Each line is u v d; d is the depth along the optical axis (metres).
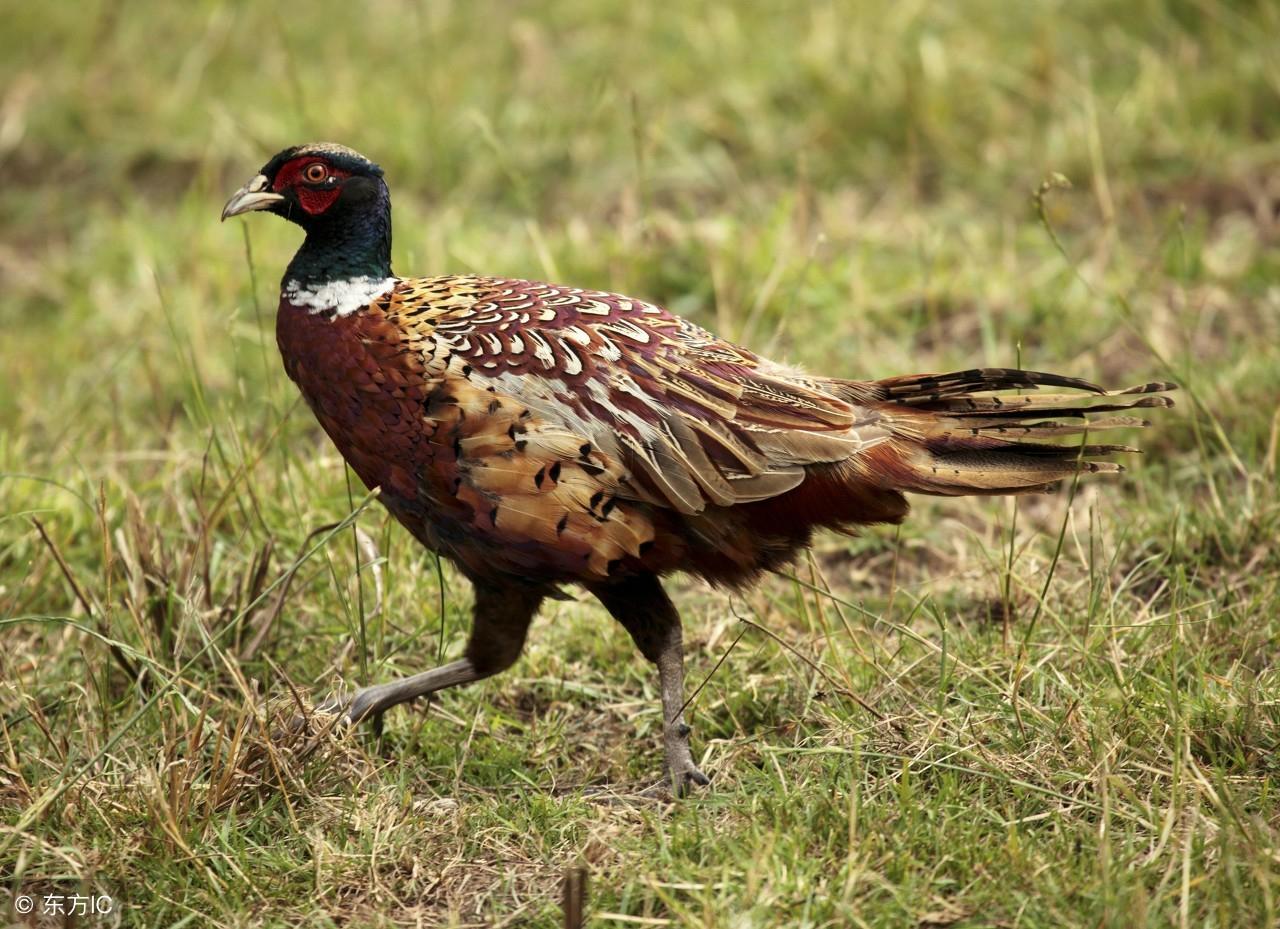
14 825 7.04
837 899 6.36
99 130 15.70
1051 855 6.56
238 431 10.40
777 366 7.61
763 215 13.23
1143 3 15.01
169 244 13.46
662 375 7.23
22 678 8.30
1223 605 8.59
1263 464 9.51
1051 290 11.86
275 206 7.49
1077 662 7.93
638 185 13.77
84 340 12.34
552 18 16.45
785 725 7.97
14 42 17.02
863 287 11.86
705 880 6.54
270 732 7.54
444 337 7.22
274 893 6.77
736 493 7.21
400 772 7.64
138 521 8.66
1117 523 9.41
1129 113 13.70
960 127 14.02
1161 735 7.24
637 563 7.32
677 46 15.57
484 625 7.82
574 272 12.27
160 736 7.71
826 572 9.63
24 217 14.88
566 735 8.20
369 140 14.60
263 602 8.64
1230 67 14.20
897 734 7.50
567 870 6.48
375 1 17.41
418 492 7.36
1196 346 11.16
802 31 15.38
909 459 7.39
